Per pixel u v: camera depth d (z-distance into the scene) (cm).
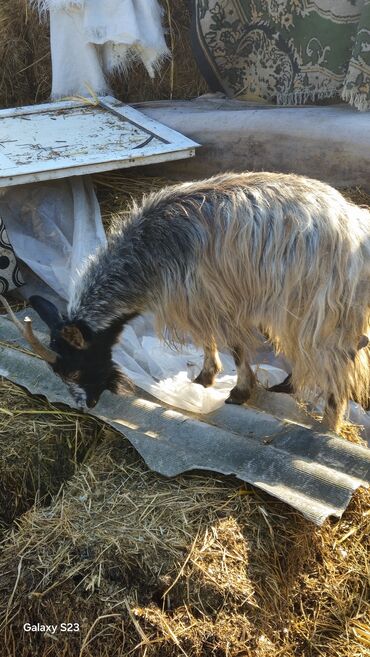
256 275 236
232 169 374
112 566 201
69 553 205
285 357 281
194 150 358
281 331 241
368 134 341
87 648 191
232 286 240
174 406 268
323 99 379
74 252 329
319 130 349
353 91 349
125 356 283
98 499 223
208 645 190
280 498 215
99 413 260
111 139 365
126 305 251
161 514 216
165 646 188
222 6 375
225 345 252
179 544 206
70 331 246
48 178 335
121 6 380
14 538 218
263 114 366
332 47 359
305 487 221
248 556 209
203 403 266
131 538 207
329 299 232
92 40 388
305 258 230
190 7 386
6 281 337
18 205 346
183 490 225
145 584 199
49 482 254
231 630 193
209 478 229
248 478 223
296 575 217
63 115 394
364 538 231
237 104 394
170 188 255
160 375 283
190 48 406
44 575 200
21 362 284
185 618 193
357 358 248
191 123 376
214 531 211
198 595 197
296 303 235
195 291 241
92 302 250
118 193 374
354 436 264
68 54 401
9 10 409
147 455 235
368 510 236
